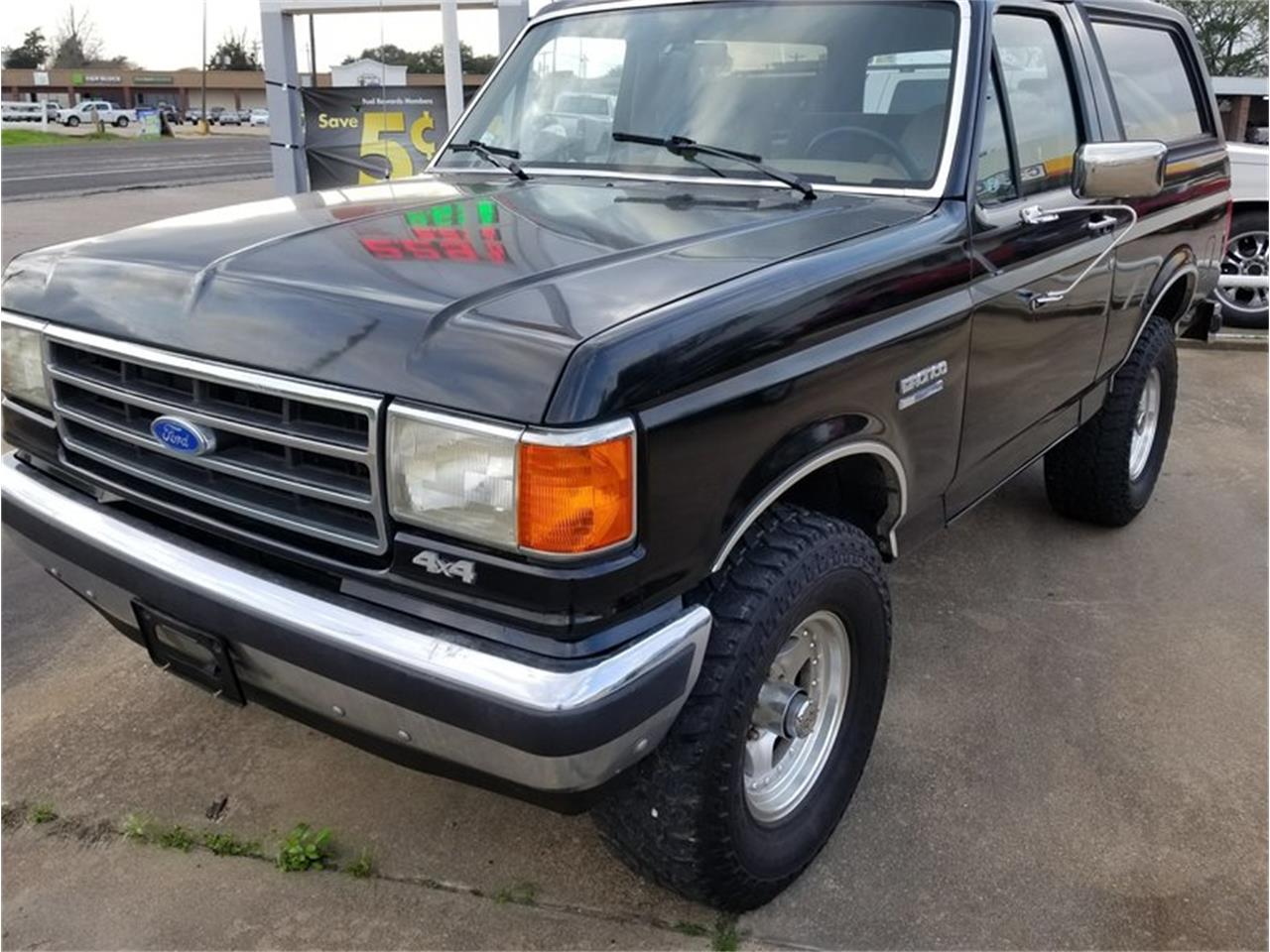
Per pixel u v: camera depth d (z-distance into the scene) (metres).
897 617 3.91
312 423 2.01
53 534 2.43
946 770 3.05
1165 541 4.63
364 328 1.96
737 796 2.29
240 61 95.81
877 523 2.80
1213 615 3.98
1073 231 3.42
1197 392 7.01
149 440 2.25
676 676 2.00
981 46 2.99
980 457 3.18
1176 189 4.29
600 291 2.07
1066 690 3.46
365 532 2.01
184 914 2.49
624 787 2.25
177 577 2.19
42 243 12.51
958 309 2.78
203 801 2.86
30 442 2.59
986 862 2.70
